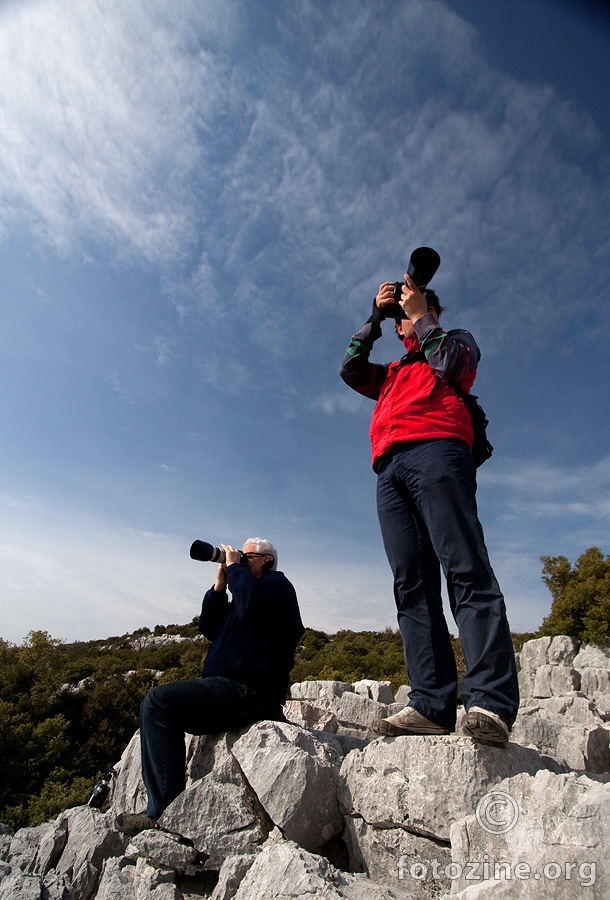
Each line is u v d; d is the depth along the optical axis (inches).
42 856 130.7
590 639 695.1
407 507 122.4
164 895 101.4
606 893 61.6
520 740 239.5
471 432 119.4
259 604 133.6
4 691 821.2
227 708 126.9
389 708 237.9
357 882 78.2
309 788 103.7
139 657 1943.9
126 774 142.4
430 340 117.4
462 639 105.3
